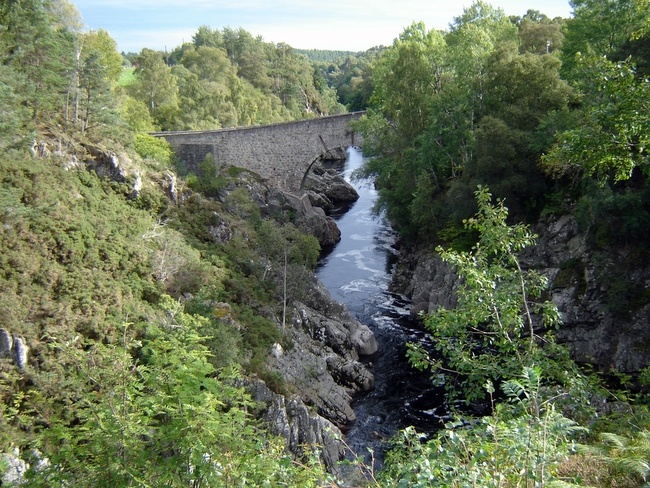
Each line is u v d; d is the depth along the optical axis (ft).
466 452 26.76
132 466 28.55
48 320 78.64
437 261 134.10
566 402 39.65
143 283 97.30
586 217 101.96
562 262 110.52
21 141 105.29
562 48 144.77
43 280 84.07
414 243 153.17
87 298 85.20
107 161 122.01
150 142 157.48
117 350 36.40
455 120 134.10
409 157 142.20
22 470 46.78
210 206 141.28
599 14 119.34
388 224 214.48
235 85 277.44
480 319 39.91
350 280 158.10
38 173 103.19
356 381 103.35
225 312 98.07
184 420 29.71
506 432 25.18
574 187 113.29
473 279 39.58
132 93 224.74
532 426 25.62
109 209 112.16
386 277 159.53
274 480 30.48
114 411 30.96
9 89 101.96
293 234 132.36
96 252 95.76
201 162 169.99
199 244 123.44
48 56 125.18
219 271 113.19
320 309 120.57
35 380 69.26
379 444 85.56
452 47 146.10
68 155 116.26
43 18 124.88
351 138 187.11
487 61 129.59
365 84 289.33
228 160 175.94
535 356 39.42
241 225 141.08
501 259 42.22
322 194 245.65
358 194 274.36
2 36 118.11
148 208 126.82
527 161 113.50
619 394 43.32
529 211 120.67
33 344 73.56
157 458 29.66
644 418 40.63
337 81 597.52
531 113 116.67
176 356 34.27
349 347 113.50
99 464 28.78
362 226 216.54
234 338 87.66
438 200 136.77
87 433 30.89
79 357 38.52
